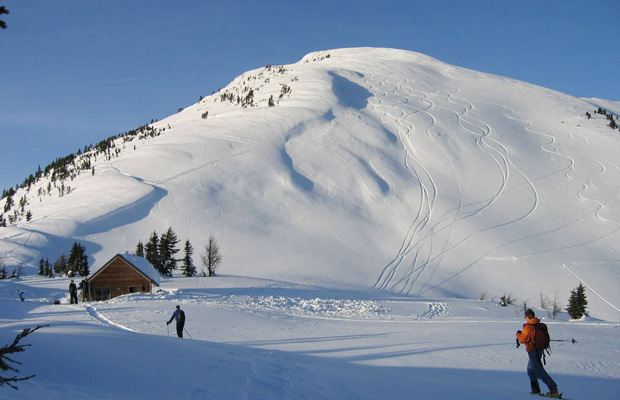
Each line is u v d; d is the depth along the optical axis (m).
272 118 162.75
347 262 93.62
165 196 117.50
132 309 30.55
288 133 152.75
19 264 84.81
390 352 17.39
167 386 7.48
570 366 15.65
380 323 30.08
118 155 150.88
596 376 14.05
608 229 105.44
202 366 9.27
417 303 45.12
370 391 9.01
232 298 42.53
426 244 100.75
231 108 191.25
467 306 45.47
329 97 179.88
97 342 9.84
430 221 109.81
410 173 132.75
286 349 17.36
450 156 140.38
